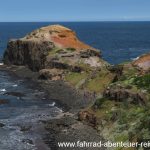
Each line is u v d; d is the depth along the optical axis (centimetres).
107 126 5022
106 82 7525
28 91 8188
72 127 5350
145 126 4425
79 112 5812
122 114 5044
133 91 5281
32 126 5516
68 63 9356
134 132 4497
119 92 5388
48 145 4725
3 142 4831
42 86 8644
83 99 7162
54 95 7731
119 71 6888
